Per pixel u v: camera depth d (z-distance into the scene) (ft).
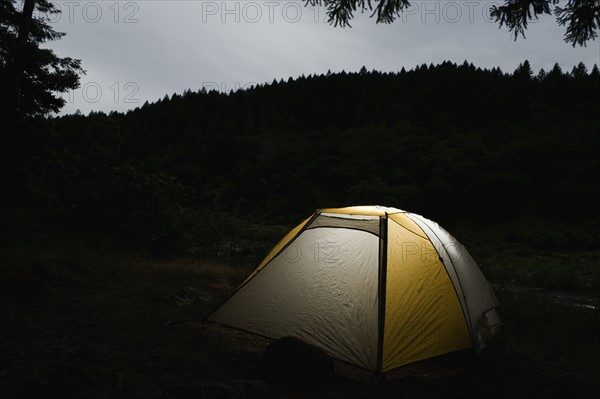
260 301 14.38
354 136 307.17
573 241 111.45
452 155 202.69
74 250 26.63
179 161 309.01
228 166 286.46
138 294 19.25
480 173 171.42
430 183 178.19
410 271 13.12
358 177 217.77
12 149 44.93
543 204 150.30
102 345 12.30
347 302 12.91
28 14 49.39
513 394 11.18
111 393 9.00
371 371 11.44
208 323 15.55
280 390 9.93
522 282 49.55
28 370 9.99
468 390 11.27
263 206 214.28
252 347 13.43
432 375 12.38
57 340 12.16
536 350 15.71
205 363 11.69
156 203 34.09
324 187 227.81
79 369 9.55
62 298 16.96
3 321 13.37
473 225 155.43
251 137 341.62
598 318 20.68
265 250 37.17
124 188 33.30
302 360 10.77
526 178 160.45
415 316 12.55
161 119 445.37
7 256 21.48
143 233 32.65
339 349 12.30
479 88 312.50
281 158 274.57
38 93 48.21
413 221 14.71
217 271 26.84
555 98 282.97
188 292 19.81
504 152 188.96
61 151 45.93
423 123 302.45
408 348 12.09
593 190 137.69
